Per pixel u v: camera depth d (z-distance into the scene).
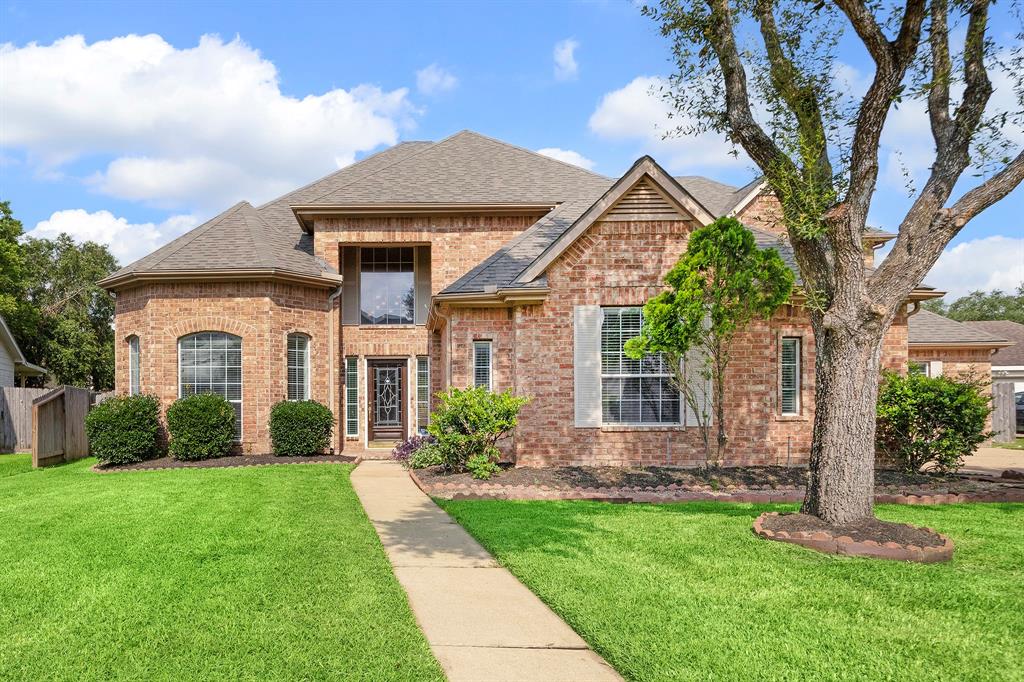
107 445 13.58
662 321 9.90
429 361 18.11
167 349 15.14
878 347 7.21
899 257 7.03
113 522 7.87
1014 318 59.66
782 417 12.17
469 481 10.73
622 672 3.80
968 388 11.15
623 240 12.16
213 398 14.30
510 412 11.17
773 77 7.63
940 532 7.27
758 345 12.13
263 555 6.32
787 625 4.46
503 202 17.33
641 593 5.12
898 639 4.24
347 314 18.62
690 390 11.19
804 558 6.17
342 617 4.64
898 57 6.59
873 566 5.89
